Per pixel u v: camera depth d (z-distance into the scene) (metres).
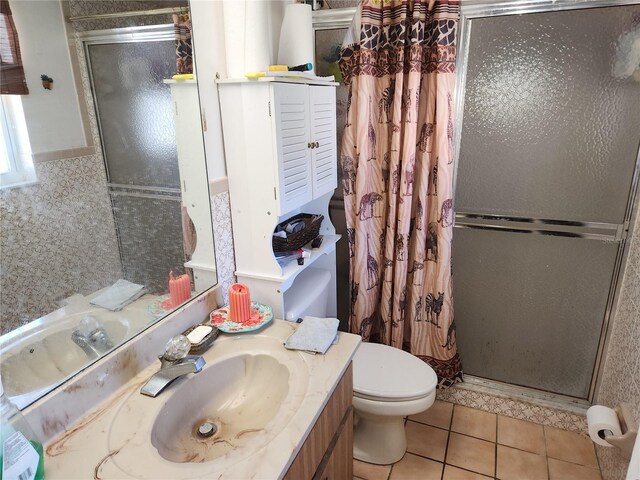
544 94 1.67
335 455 1.21
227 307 1.45
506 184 1.82
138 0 1.08
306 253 1.60
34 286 0.93
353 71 1.79
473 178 1.86
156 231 1.22
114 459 0.85
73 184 1.00
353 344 1.26
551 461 1.79
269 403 1.16
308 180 1.54
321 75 1.93
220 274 1.46
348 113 1.83
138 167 1.15
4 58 0.85
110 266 1.10
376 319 2.12
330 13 1.81
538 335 1.96
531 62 1.65
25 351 0.91
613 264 1.76
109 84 1.05
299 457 0.95
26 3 0.87
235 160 1.39
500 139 1.77
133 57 1.10
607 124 1.62
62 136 0.96
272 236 1.48
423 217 1.85
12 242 0.89
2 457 0.72
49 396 0.91
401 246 1.87
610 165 1.66
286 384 1.13
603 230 1.73
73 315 1.01
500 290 1.96
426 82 1.75
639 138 1.59
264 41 1.32
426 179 1.82
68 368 0.98
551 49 1.61
